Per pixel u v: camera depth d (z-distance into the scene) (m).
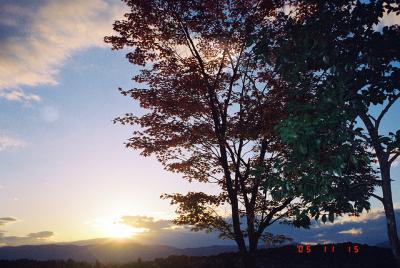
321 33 8.92
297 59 8.88
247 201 14.66
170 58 14.22
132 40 14.23
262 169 9.15
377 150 8.70
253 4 13.57
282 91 13.31
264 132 13.70
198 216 14.37
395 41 8.40
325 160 7.64
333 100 7.80
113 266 21.23
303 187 7.86
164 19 13.91
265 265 21.17
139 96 14.08
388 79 8.54
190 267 20.30
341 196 8.12
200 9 13.64
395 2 8.68
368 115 8.77
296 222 8.38
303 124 7.52
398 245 8.62
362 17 8.80
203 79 14.15
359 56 8.88
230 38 14.03
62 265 20.70
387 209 8.70
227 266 19.78
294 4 12.23
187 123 14.62
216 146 14.91
